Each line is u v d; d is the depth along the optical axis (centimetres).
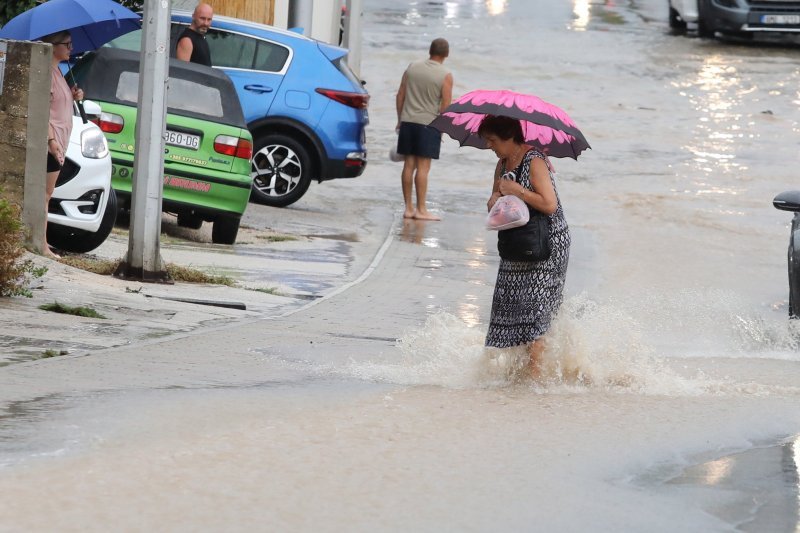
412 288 3631
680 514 1370
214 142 4081
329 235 4572
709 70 9812
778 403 1989
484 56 10025
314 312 3033
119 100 4119
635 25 12088
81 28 3572
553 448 1645
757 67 9956
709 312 3394
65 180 3416
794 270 3047
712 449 1666
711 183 6200
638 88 9044
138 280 3206
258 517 1294
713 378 2269
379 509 1345
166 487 1373
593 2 13688
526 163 2075
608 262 4350
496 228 2048
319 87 5044
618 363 2139
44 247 3250
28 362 2028
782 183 6253
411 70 5075
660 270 4238
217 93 4150
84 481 1373
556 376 2108
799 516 1370
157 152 3206
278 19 6450
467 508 1365
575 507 1385
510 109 2067
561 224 2100
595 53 10419
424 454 1584
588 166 6538
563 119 2094
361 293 3453
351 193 5719
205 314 2806
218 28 5031
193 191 4069
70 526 1229
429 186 6031
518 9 12950
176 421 1675
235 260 3834
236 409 1775
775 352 2730
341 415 1783
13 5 4591
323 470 1482
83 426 1609
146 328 2503
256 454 1533
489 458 1580
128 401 1777
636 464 1580
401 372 2175
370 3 12912
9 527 1214
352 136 5084
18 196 3216
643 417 1855
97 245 3594
